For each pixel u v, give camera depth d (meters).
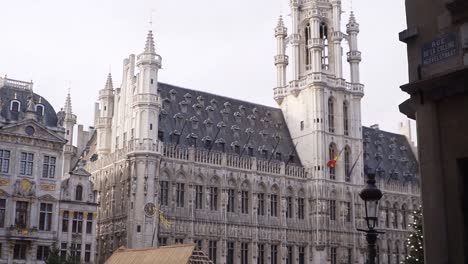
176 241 79.25
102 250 81.75
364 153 107.69
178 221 79.81
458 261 15.50
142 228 75.88
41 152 68.88
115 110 89.19
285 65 104.56
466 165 15.84
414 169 115.25
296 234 90.81
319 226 91.62
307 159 95.75
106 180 84.69
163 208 79.25
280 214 90.12
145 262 60.47
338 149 96.62
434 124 16.45
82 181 73.38
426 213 16.34
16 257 65.56
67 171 90.19
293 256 90.06
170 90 90.50
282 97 102.88
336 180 95.19
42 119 70.31
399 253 104.31
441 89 16.27
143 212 76.38
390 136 118.06
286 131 100.25
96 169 87.62
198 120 89.81
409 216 107.44
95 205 73.44
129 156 79.12
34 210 67.12
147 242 75.62
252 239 86.12
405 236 105.81
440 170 16.22
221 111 94.56
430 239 16.16
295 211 92.06
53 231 68.19
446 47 16.31
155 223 76.69
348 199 96.19
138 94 80.62
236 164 87.44
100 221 83.44
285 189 91.56
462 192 15.73
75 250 70.75
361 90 101.25
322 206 92.38
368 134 113.31
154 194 77.69
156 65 82.38
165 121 85.75
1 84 69.88
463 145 15.78
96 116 100.31
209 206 83.44
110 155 84.69
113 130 88.38
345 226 94.38
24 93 70.81
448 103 16.27
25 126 67.81
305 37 102.38
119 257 64.31
